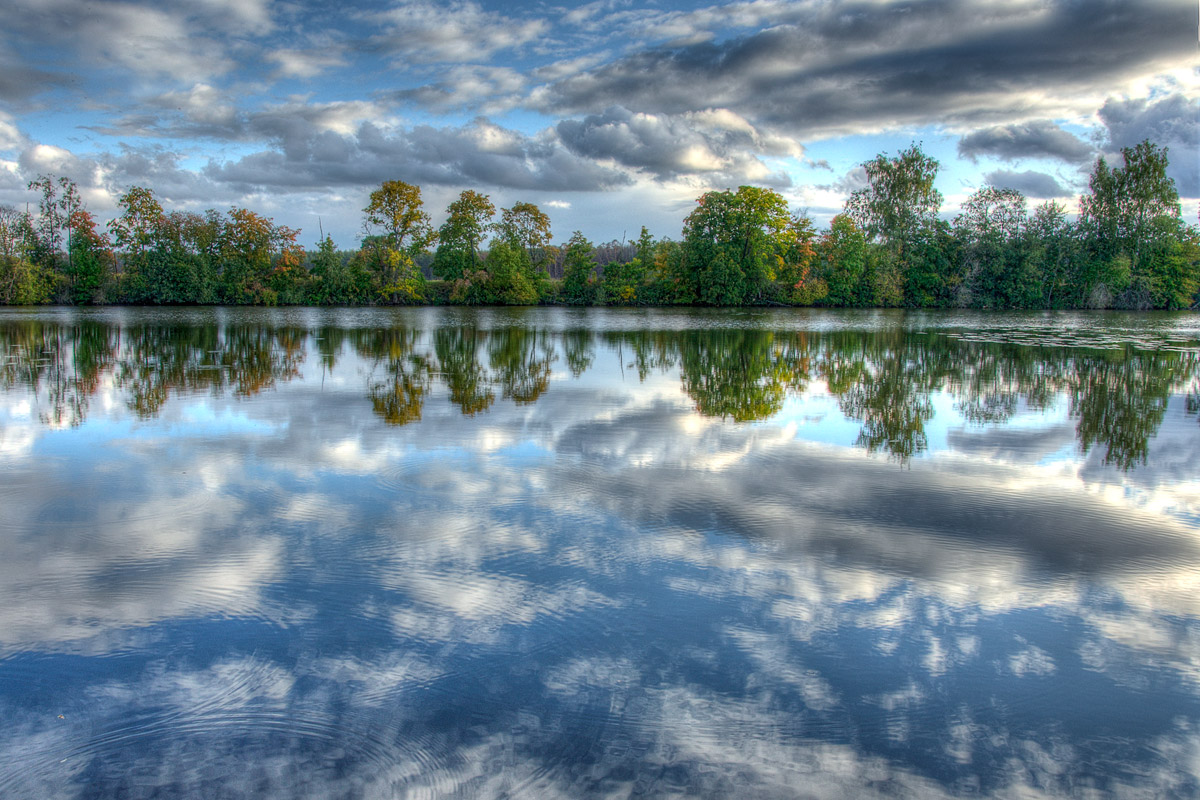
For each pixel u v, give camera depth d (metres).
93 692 4.21
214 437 10.91
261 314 52.28
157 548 6.37
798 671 4.44
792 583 5.69
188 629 4.93
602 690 4.21
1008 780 3.54
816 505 7.67
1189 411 13.69
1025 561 6.21
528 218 83.19
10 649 4.68
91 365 20.25
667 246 84.56
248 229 74.88
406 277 76.12
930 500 7.90
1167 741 3.85
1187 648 4.79
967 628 5.02
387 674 4.36
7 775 3.54
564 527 6.90
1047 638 4.90
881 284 74.81
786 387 16.62
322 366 20.44
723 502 7.74
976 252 75.69
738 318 51.56
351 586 5.57
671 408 13.71
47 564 6.03
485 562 6.04
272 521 7.05
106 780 3.50
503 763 3.60
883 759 3.67
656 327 40.44
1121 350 26.30
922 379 18.12
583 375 18.78
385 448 10.20
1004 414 13.28
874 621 5.09
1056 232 76.69
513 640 4.76
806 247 75.19
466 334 33.97
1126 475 9.08
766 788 3.45
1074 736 3.88
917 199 77.75
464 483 8.40
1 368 19.48
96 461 9.45
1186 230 74.62
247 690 4.21
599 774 3.53
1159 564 6.18
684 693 4.20
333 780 3.48
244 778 3.51
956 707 4.11
